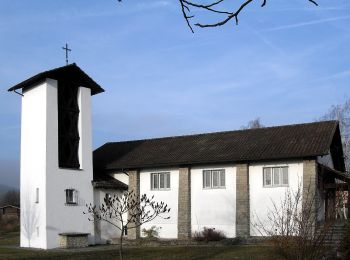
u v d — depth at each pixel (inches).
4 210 2225.6
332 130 1169.4
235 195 1178.6
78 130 1248.8
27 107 1222.3
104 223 1253.1
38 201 1152.2
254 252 889.5
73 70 1214.3
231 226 1176.8
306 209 729.0
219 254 890.1
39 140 1170.6
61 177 1173.7
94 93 1320.1
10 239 1393.9
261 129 1302.9
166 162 1249.4
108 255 912.3
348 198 895.1
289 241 605.9
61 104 1218.6
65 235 1130.0
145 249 1009.5
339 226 796.6
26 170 1201.4
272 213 1099.9
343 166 1333.7
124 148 1455.5
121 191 1322.6
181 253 919.7
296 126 1255.5
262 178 1149.1
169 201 1268.5
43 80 1176.8
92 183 1248.8
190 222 1229.1
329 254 713.0
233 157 1163.3
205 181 1229.7
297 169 1109.7
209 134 1379.2
